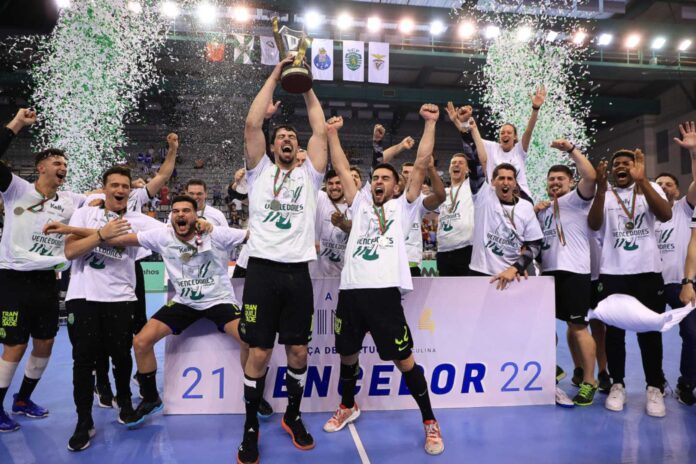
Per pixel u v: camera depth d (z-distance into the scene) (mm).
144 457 2816
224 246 3332
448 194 4926
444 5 17734
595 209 3691
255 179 2992
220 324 3354
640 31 18359
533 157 16359
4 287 3236
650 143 23250
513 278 3611
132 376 4730
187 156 21281
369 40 18453
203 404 3566
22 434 3201
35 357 3463
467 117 3779
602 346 4211
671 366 4953
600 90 22844
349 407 3318
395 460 2770
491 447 2943
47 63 12953
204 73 18375
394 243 3062
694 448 2910
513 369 3723
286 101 22047
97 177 13062
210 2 15812
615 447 2930
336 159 3346
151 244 3234
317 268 4168
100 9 12609
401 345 2953
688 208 4266
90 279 3184
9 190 3268
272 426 3307
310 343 3596
